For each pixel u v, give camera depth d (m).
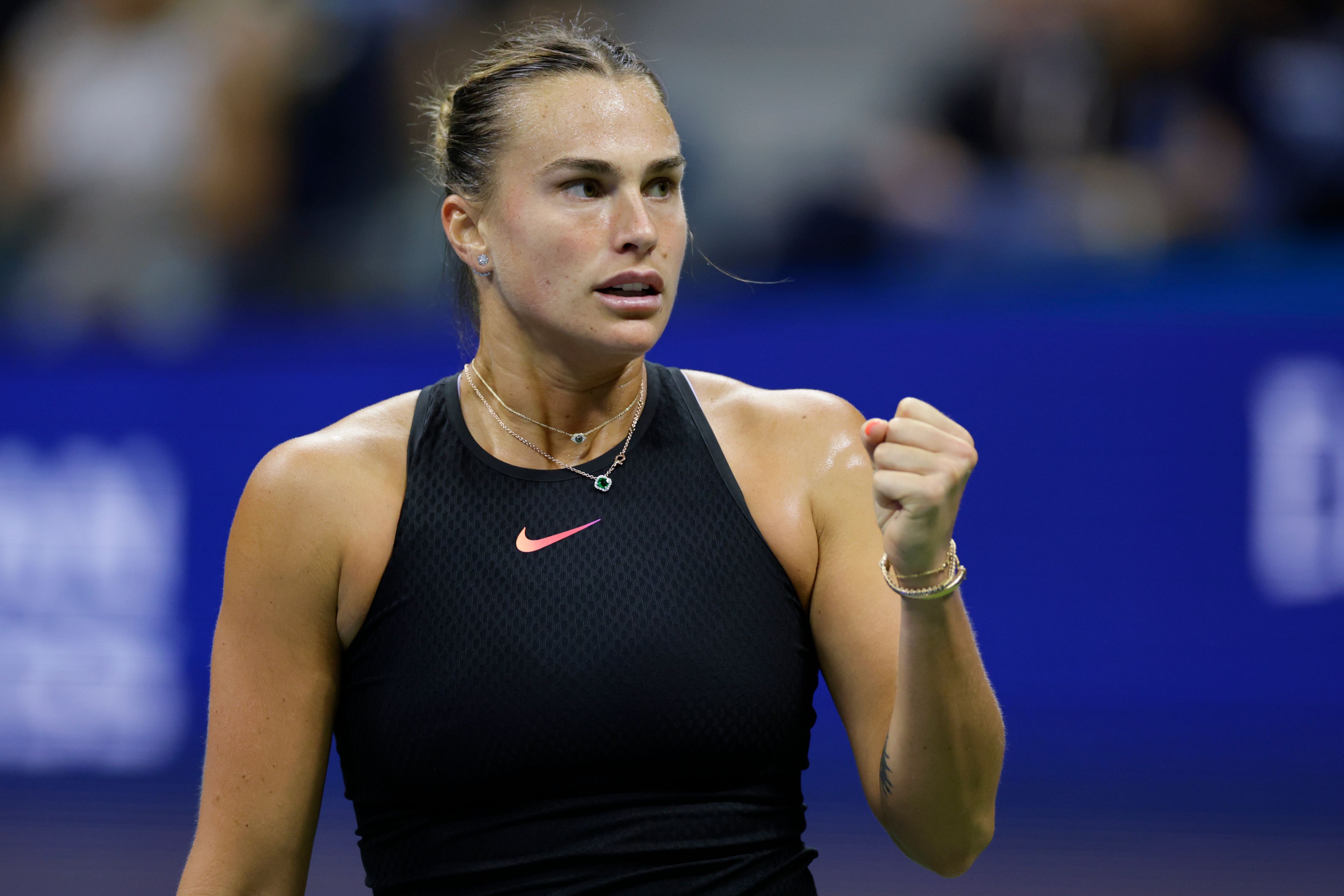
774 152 19.95
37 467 17.59
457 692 5.29
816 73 20.80
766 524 5.54
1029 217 18.70
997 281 18.11
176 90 20.39
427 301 19.08
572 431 5.70
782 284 18.75
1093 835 13.08
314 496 5.52
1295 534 15.78
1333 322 16.05
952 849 5.38
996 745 5.18
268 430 17.78
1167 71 18.88
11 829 14.00
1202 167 18.75
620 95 5.48
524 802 5.32
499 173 5.54
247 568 5.55
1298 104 18.80
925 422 4.88
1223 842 12.84
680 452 5.64
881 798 5.31
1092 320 16.41
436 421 5.74
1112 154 18.94
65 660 17.16
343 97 20.06
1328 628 15.63
